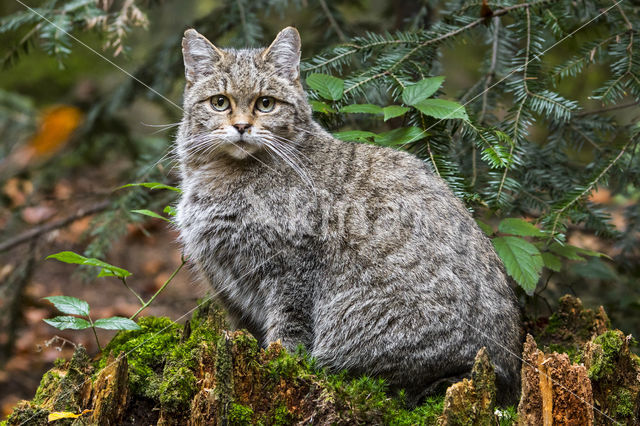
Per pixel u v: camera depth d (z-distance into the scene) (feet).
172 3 42.50
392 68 20.24
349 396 14.78
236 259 18.43
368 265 17.25
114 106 29.35
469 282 16.98
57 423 14.30
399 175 18.01
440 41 20.88
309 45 25.57
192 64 19.31
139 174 26.23
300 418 14.57
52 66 45.34
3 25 23.13
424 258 17.02
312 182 18.06
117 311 35.14
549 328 20.17
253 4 25.23
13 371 32.07
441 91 21.43
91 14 22.20
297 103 18.94
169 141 25.13
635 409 15.34
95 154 34.04
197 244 18.88
